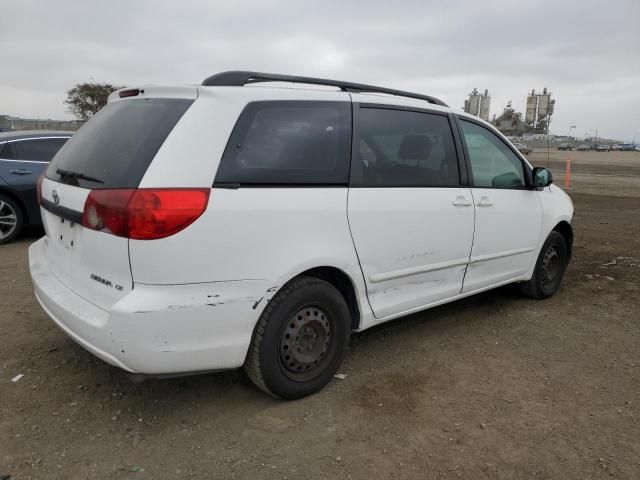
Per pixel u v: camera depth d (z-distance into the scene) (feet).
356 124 10.97
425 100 13.26
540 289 17.04
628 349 13.57
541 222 16.05
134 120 9.51
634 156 207.10
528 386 11.39
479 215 13.58
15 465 8.25
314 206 9.93
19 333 13.15
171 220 8.23
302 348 10.26
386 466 8.57
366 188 10.92
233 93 9.34
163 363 8.55
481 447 9.14
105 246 8.63
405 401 10.59
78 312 9.00
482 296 17.69
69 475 8.10
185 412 9.92
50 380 10.89
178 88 9.34
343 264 10.52
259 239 9.16
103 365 11.61
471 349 13.26
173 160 8.48
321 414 10.00
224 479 8.13
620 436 9.59
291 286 9.86
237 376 11.38
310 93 10.44
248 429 9.44
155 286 8.38
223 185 8.83
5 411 9.71
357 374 11.68
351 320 11.42
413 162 12.10
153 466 8.37
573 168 106.93
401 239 11.60
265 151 9.49
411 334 14.12
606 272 21.54
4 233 23.08
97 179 9.03
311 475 8.29
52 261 10.73
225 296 8.89
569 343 13.85
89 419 9.57
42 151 23.88
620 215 38.52
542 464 8.73
